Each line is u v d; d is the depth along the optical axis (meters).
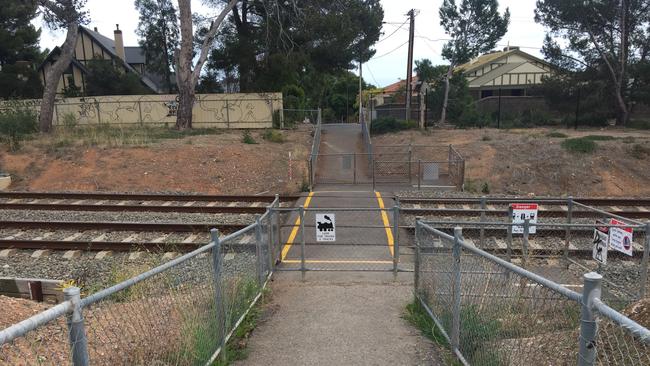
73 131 26.38
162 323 4.57
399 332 6.21
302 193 17.48
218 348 5.25
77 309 3.00
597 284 2.92
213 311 5.21
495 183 19.78
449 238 5.50
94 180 18.80
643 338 2.41
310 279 8.90
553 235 11.63
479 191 18.48
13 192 16.41
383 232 12.20
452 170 21.83
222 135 27.42
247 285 6.86
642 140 23.78
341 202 15.87
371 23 35.31
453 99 40.09
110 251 10.95
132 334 4.40
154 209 14.43
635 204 15.08
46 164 20.02
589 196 18.42
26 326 2.54
